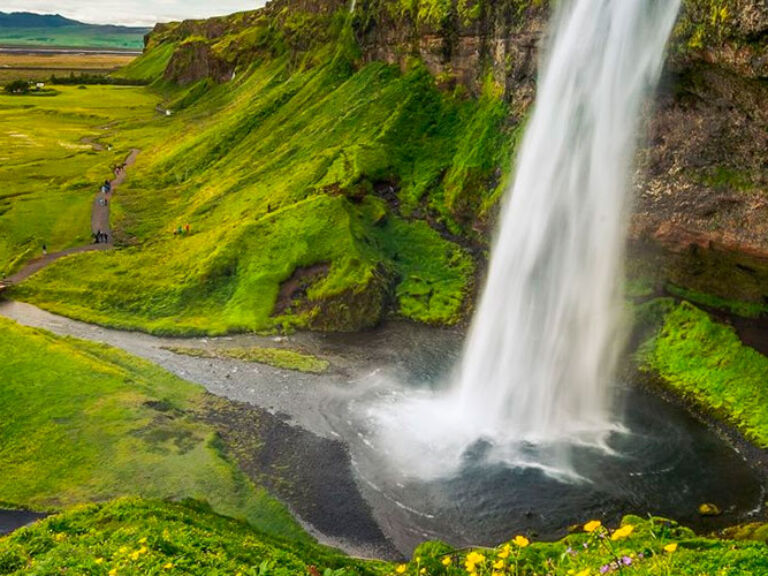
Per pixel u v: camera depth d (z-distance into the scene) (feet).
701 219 172.86
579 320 190.29
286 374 178.60
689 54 156.66
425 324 212.43
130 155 442.91
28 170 392.47
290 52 501.15
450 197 257.34
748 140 156.46
